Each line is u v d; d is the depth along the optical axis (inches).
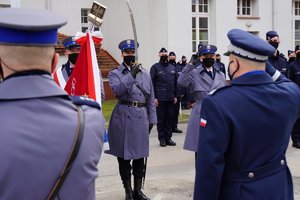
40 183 59.7
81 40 159.9
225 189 97.7
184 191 229.6
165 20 652.1
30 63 62.3
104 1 764.0
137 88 209.2
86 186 63.5
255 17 716.0
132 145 207.3
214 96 96.8
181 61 594.9
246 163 97.0
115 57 751.1
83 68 159.0
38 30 60.2
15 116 60.5
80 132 63.4
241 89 97.4
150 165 291.3
